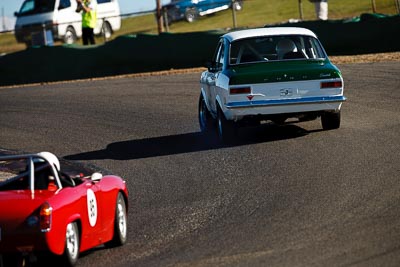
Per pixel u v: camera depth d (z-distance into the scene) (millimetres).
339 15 145875
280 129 59906
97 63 107188
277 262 29531
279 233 34062
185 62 103625
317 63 55000
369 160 47906
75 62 107625
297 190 42250
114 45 106625
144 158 56375
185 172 50406
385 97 70938
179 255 31953
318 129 58750
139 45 105438
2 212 28156
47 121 76500
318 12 124188
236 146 55594
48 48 109062
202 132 63781
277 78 53750
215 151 55031
